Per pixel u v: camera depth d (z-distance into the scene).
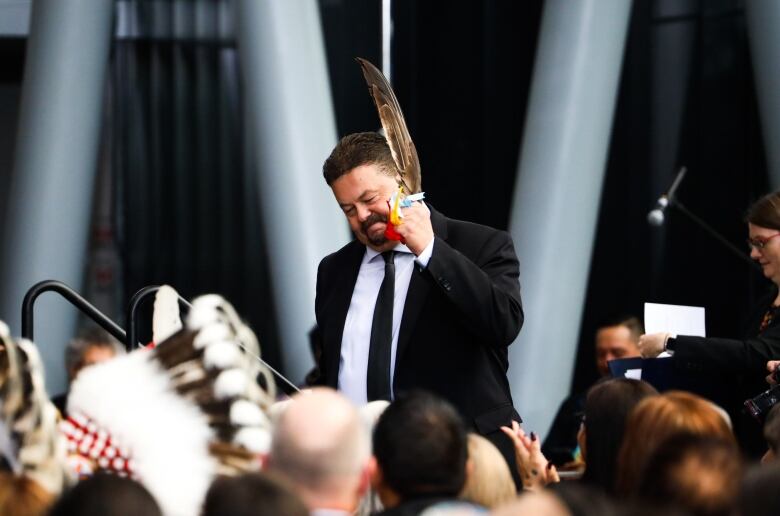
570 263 14.56
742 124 17.73
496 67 18.38
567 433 13.77
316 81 14.31
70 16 14.41
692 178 18.05
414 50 18.31
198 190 18.89
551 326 14.48
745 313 17.70
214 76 18.81
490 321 8.49
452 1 18.38
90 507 4.80
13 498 5.47
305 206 14.12
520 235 14.60
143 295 9.96
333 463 5.58
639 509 4.93
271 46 14.09
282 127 14.12
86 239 14.57
